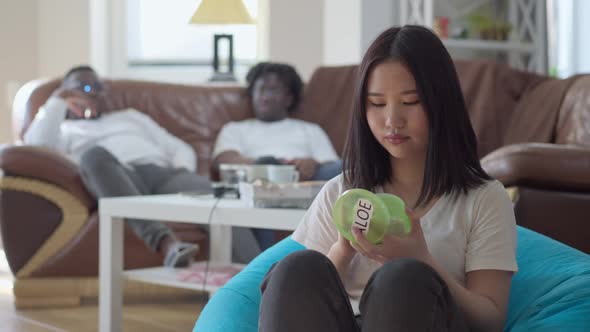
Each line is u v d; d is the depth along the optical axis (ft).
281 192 7.52
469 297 4.32
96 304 11.00
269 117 13.07
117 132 12.41
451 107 4.52
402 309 3.82
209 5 12.80
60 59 17.51
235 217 7.56
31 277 10.76
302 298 4.01
